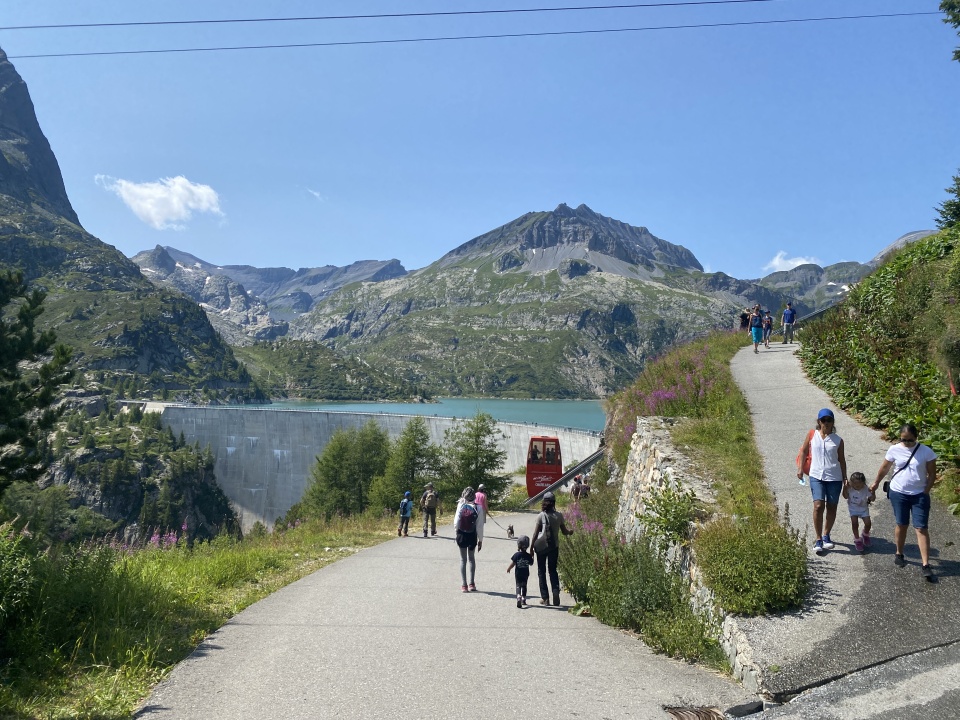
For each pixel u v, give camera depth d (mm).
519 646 8570
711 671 7508
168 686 6910
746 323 35781
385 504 56906
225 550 16781
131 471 151500
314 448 129500
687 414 19438
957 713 5531
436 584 13688
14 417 23906
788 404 18234
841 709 5906
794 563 8133
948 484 10508
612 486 21953
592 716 6117
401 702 6469
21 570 8086
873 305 22188
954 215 24875
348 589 12750
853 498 9055
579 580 11664
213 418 154500
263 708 6301
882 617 7359
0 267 24938
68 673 7254
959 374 14117
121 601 9266
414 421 57625
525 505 39344
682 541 9977
